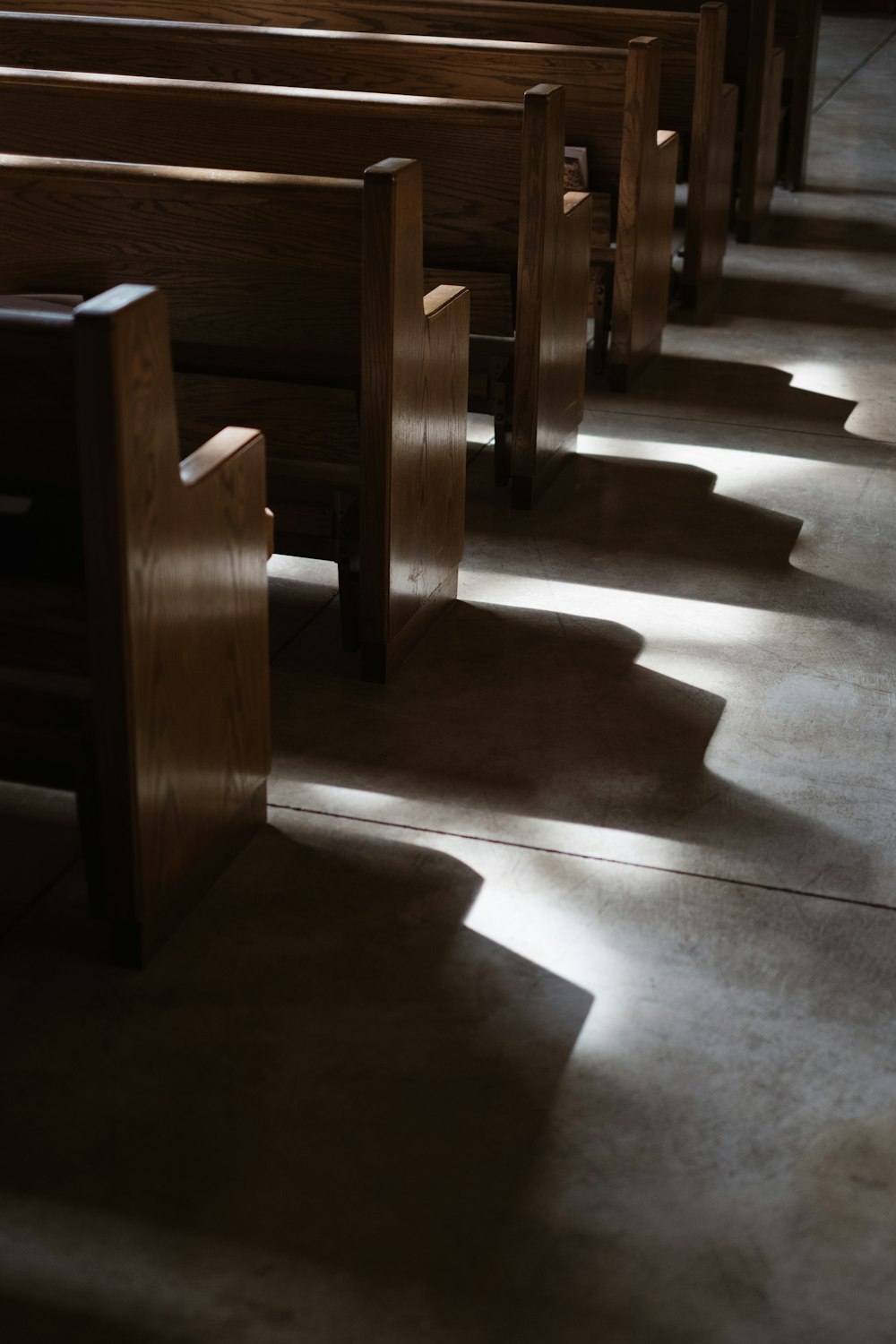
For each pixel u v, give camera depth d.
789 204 7.84
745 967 2.47
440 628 3.62
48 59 4.79
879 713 3.28
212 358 3.20
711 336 5.91
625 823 2.86
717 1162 2.07
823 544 4.14
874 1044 2.30
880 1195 2.03
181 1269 1.89
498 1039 2.29
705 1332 1.82
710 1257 1.92
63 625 2.24
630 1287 1.88
